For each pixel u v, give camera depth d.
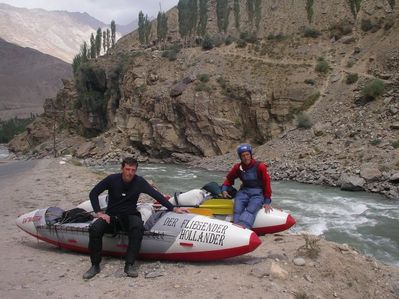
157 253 6.53
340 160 29.83
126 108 59.75
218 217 7.80
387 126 32.81
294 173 29.86
